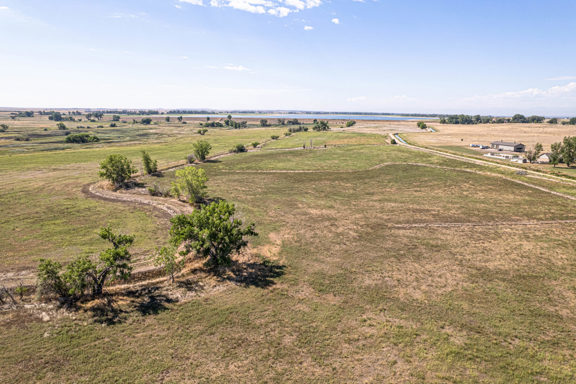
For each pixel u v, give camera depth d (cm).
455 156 10956
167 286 3086
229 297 2936
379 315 2672
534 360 2155
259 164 10162
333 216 5328
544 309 2755
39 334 2336
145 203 5953
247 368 2084
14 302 2692
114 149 13450
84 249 3869
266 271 3441
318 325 2538
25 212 5322
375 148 12875
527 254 3831
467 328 2497
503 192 6756
